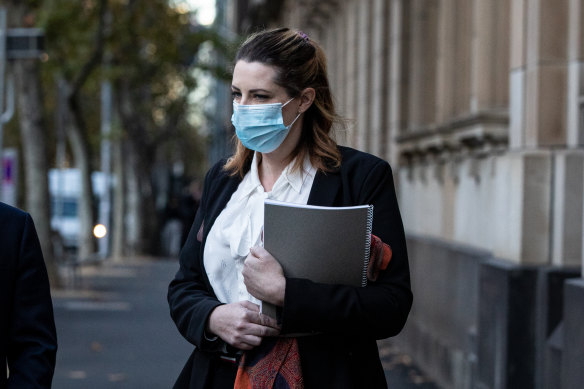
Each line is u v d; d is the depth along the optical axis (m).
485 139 8.81
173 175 49.47
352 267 2.92
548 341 6.61
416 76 12.89
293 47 3.05
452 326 8.98
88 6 22.00
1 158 14.38
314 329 2.91
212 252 3.14
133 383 8.95
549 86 7.13
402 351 10.73
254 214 3.12
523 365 6.79
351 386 2.97
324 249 2.90
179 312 3.15
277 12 34.50
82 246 24.98
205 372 3.07
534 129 7.14
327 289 2.88
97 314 14.44
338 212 2.89
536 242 6.94
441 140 10.44
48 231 17.64
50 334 2.93
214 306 3.04
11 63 17.22
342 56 20.20
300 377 2.94
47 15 20.95
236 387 2.96
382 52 15.16
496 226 7.64
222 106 48.31
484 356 7.32
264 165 3.21
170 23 26.97
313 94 3.10
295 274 2.92
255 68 3.03
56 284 17.80
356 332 2.94
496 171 7.70
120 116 31.88
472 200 9.45
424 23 12.70
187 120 48.09
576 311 5.76
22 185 36.53
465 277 8.63
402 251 3.05
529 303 6.82
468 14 10.38
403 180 13.24
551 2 7.13
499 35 9.10
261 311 2.94
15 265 2.89
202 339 3.02
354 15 18.66
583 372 5.59
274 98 3.04
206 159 66.25
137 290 18.73
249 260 2.92
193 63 29.19
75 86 23.50
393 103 14.15
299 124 3.13
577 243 6.81
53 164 41.69
